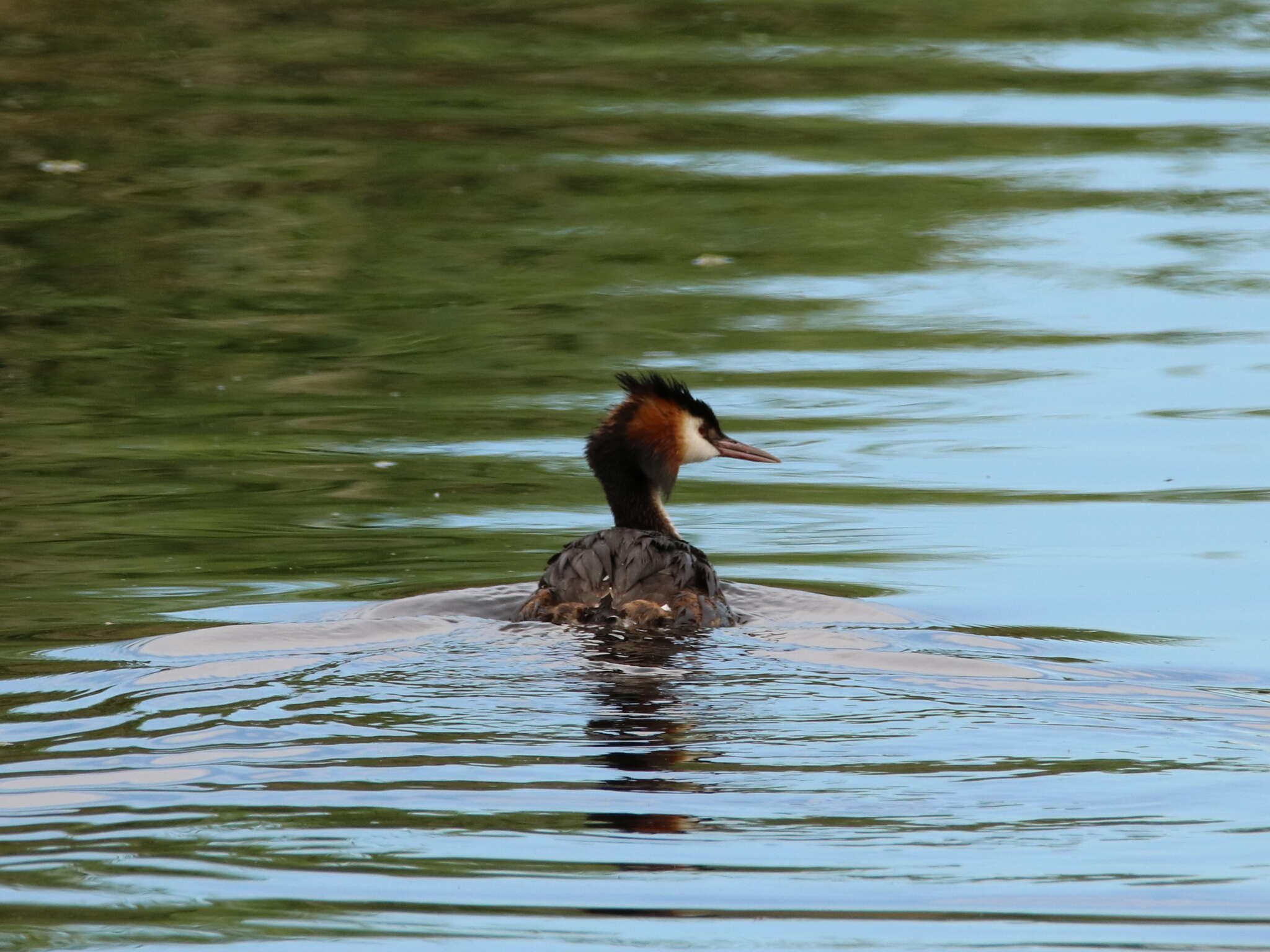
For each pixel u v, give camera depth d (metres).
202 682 10.34
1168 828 8.64
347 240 22.81
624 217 23.84
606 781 9.02
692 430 14.09
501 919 7.82
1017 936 7.70
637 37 33.03
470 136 27.22
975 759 9.35
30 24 32.94
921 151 26.86
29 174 25.06
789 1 36.22
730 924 7.81
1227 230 23.31
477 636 11.27
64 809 8.70
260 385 17.97
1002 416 17.09
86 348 19.02
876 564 13.55
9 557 13.36
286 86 29.53
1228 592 12.79
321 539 13.92
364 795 8.86
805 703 10.02
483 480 15.43
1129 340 19.34
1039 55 32.44
